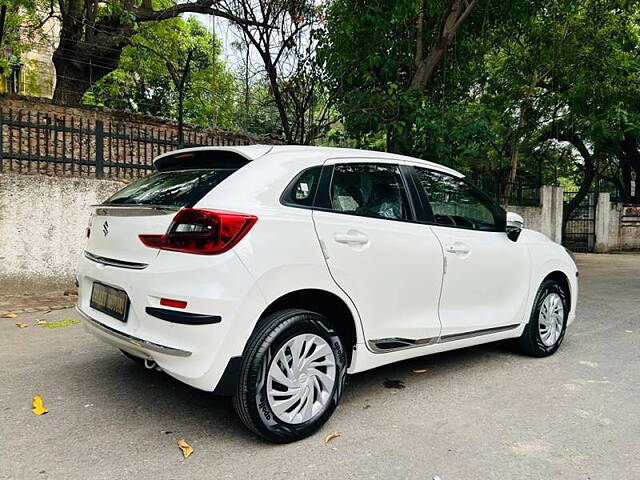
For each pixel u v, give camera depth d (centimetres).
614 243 1919
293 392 296
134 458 272
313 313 305
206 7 999
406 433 310
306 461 274
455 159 930
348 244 321
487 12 942
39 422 313
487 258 414
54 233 697
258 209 290
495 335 429
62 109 904
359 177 349
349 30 820
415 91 880
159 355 274
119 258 305
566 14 1173
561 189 1511
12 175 664
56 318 568
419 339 364
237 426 314
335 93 884
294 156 324
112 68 1141
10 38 1220
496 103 1425
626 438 309
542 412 346
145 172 775
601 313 695
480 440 303
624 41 1307
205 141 924
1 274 661
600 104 1416
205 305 265
